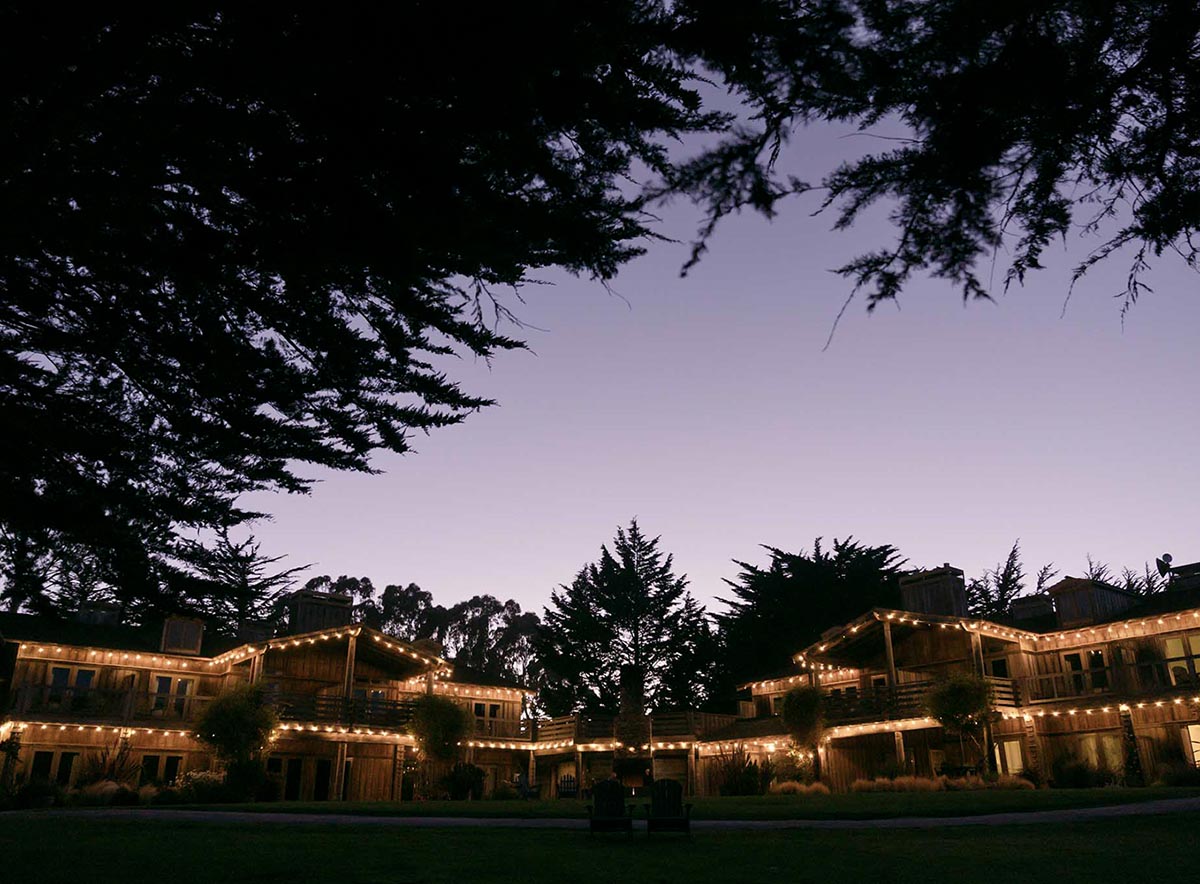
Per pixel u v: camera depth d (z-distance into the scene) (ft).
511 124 15.10
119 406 24.12
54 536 24.86
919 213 12.76
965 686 90.07
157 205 17.40
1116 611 106.63
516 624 282.97
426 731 109.19
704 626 196.34
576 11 13.12
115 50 13.38
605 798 43.80
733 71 13.17
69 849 36.78
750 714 129.29
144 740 102.37
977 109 11.85
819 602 178.91
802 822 49.80
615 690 191.31
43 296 20.15
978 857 31.63
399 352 22.90
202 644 118.62
